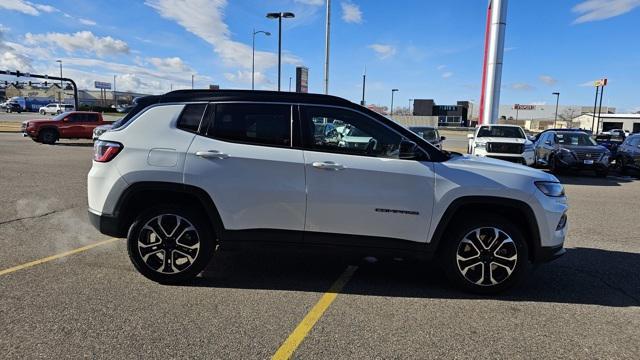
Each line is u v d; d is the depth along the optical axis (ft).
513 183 13.85
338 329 11.68
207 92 14.60
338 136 14.16
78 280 14.57
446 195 13.73
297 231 14.02
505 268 14.06
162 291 13.88
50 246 18.22
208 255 14.43
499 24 64.18
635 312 13.20
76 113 76.33
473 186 13.71
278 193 13.83
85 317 11.94
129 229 14.29
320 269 16.39
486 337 11.44
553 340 11.37
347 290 14.42
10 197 28.02
